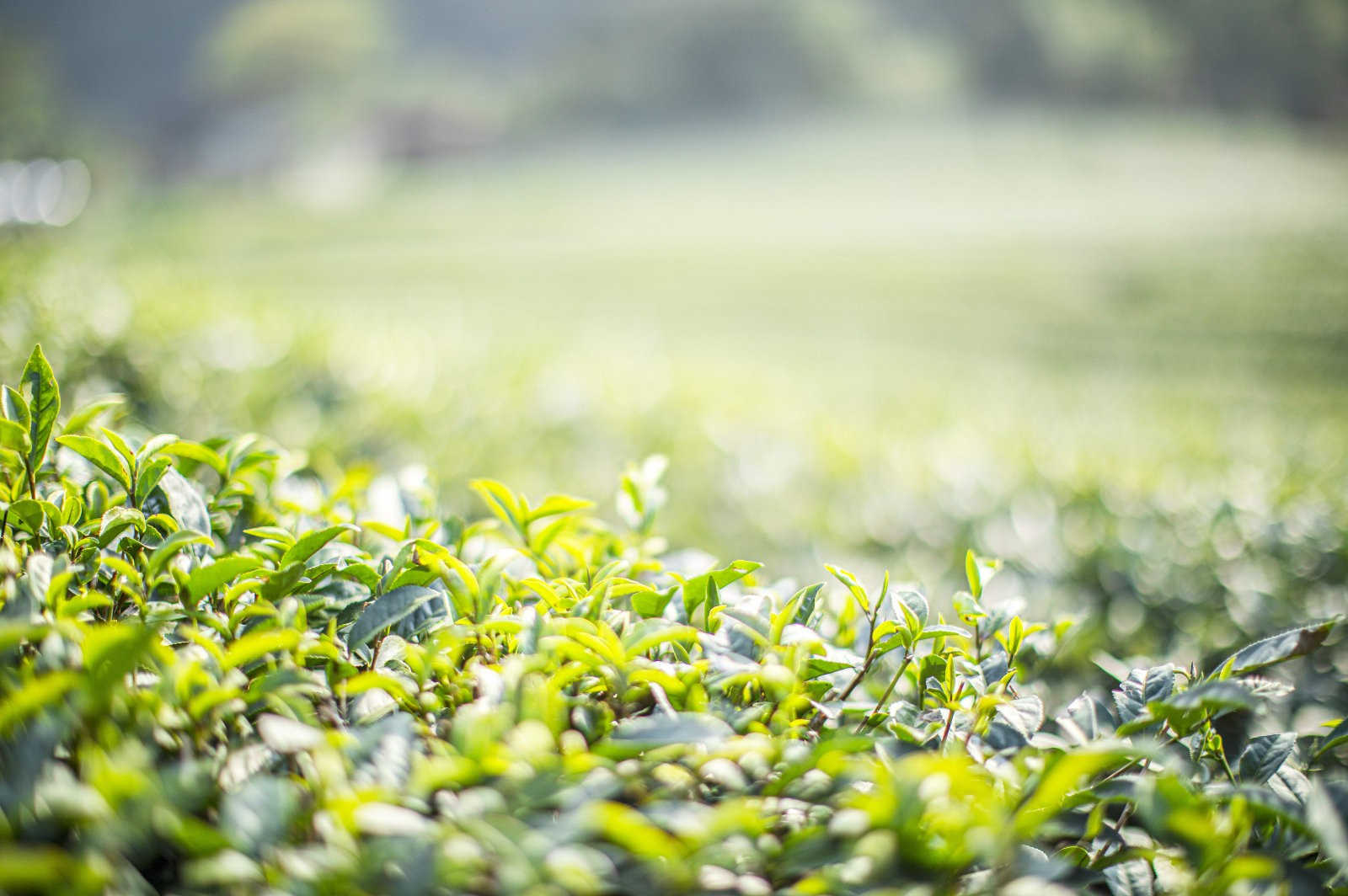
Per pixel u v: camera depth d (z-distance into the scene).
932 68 91.25
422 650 1.17
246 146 75.25
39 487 1.61
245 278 27.92
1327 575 3.95
